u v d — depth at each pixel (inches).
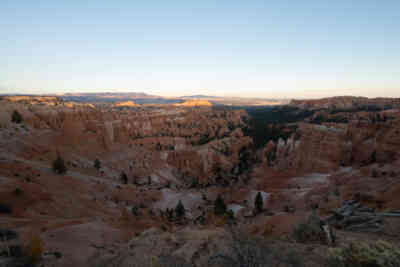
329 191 1491.1
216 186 3836.1
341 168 3457.2
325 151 3811.5
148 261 341.7
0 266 394.9
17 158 2117.4
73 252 514.6
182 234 492.1
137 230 876.6
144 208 2049.7
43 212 1066.1
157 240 450.9
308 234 374.0
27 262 422.3
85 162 3378.4
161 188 3316.9
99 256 473.4
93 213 1378.0
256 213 1804.9
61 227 762.2
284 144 4709.6
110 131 5039.4
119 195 2197.3
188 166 4879.4
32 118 3860.7
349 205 821.9
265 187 3100.4
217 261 262.5
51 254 479.5
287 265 229.3
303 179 3095.5
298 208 1429.6
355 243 256.5
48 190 1371.8
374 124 3592.5
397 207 715.4
